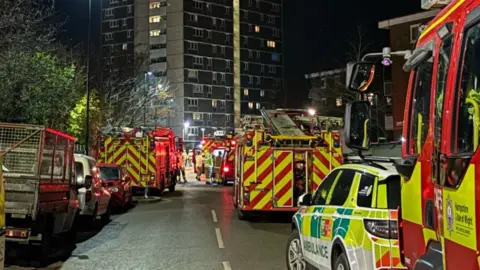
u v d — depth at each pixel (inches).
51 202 372.8
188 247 447.5
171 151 1106.1
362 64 193.6
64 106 780.0
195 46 3644.2
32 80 692.1
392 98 1544.0
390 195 228.1
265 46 3976.4
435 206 137.7
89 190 538.3
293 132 601.0
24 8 681.0
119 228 566.9
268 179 592.1
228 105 3757.4
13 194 341.4
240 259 394.3
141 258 401.1
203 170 1657.2
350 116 183.8
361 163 262.4
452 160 124.3
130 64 2006.6
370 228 223.8
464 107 123.2
